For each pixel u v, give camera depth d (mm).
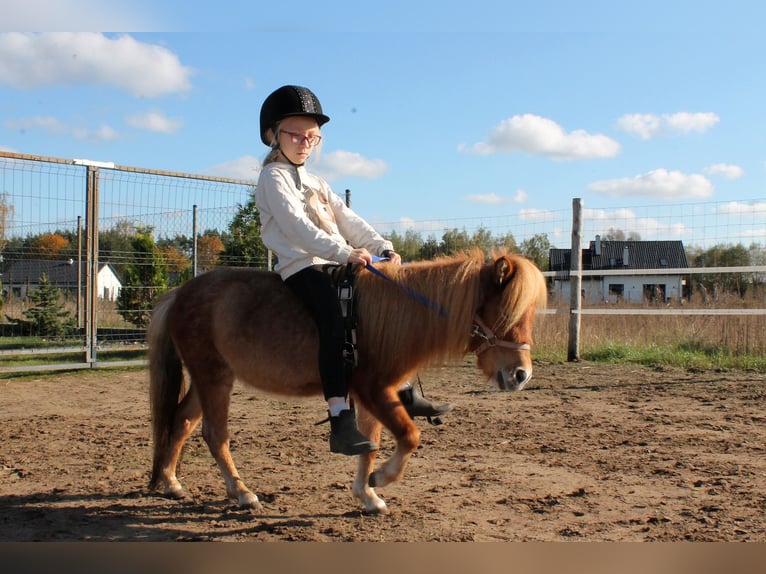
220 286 4391
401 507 4289
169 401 4590
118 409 7758
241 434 6430
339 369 3896
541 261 12289
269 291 4258
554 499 4398
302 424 6902
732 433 6238
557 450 5691
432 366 4180
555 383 9117
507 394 8398
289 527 3934
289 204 4062
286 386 4191
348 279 4055
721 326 11023
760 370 9820
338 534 3814
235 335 4203
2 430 6566
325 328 3926
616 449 5707
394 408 3941
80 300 13477
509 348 3965
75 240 13391
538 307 4070
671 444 5852
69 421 7043
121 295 13328
